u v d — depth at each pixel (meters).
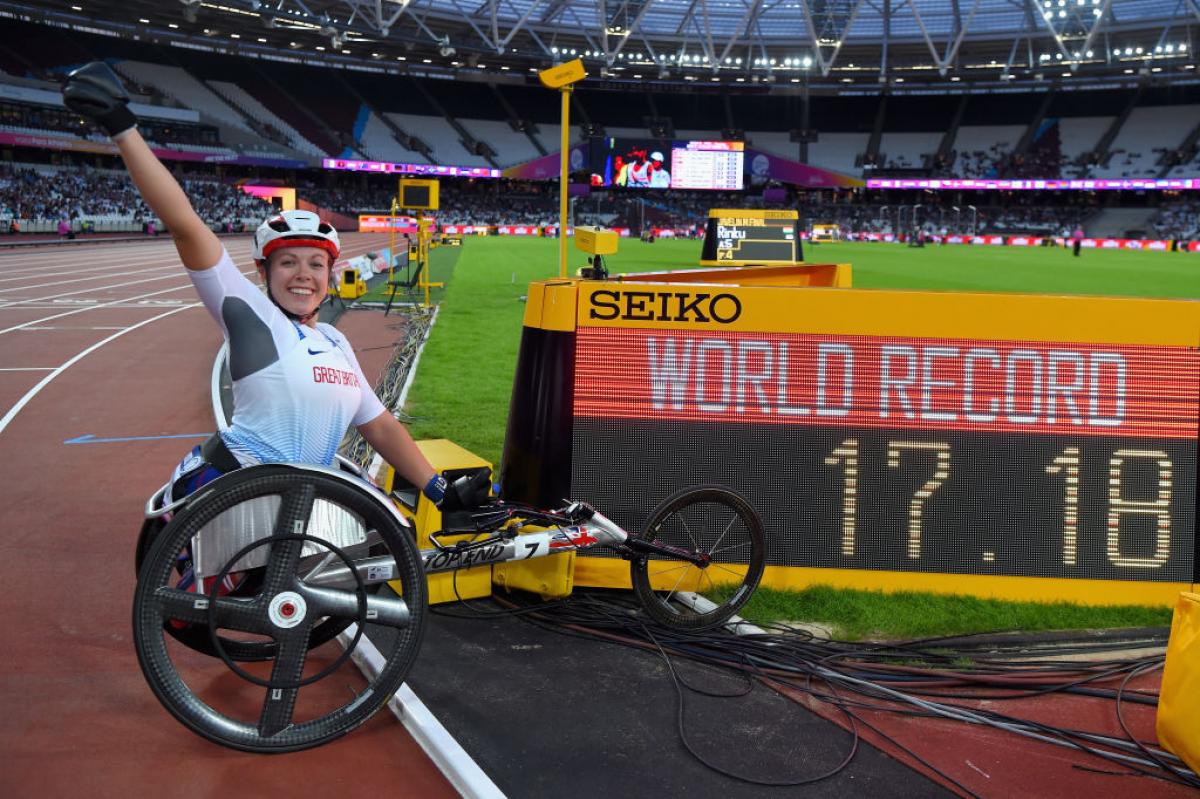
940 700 3.75
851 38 76.38
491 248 45.69
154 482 6.98
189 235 3.02
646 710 3.62
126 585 4.89
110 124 2.76
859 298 4.55
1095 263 41.41
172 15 59.69
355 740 3.41
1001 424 4.56
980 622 4.38
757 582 4.38
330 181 86.06
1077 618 4.45
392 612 3.32
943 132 87.81
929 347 4.55
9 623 4.38
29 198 55.56
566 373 4.59
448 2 67.44
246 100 77.44
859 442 4.59
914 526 4.61
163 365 12.49
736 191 91.12
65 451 7.91
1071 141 83.06
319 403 3.32
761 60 80.00
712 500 4.36
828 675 3.88
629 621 4.36
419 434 8.09
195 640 3.64
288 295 3.39
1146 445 4.55
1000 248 62.31
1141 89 82.75
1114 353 4.54
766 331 4.58
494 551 4.01
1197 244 61.69
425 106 86.56
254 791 3.08
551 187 93.56
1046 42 74.31
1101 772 3.29
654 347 4.59
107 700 3.67
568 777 3.16
